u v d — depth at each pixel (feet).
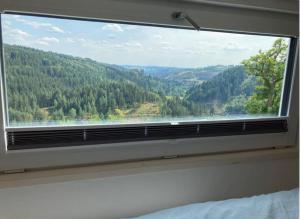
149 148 3.42
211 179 3.62
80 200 3.07
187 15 3.12
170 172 3.40
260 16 3.49
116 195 3.20
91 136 3.16
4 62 2.74
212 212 2.80
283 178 4.06
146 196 3.34
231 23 3.36
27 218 2.92
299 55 3.71
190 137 3.56
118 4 2.89
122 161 3.35
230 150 3.84
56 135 3.03
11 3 2.55
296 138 4.17
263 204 2.91
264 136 3.97
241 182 3.80
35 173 2.96
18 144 2.92
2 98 2.75
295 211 2.77
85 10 2.78
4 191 2.79
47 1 2.65
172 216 2.78
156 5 3.03
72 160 3.14
